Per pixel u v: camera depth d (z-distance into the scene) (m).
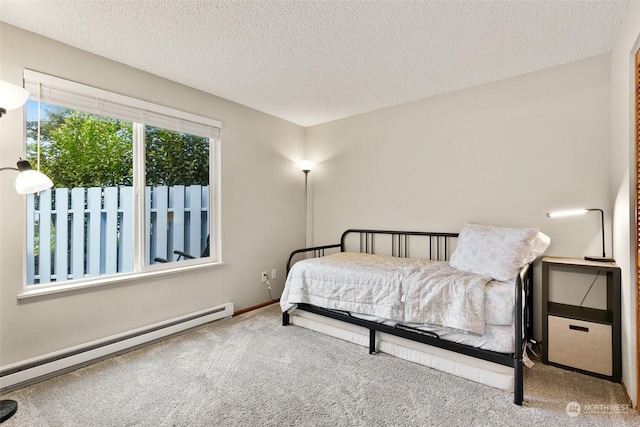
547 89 2.54
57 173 2.23
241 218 3.40
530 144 2.62
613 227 2.21
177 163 2.90
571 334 2.11
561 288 2.47
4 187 1.92
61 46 2.13
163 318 2.70
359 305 2.47
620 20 1.88
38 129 2.05
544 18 1.87
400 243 3.40
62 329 2.13
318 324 2.80
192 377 2.04
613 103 2.16
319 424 1.60
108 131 2.47
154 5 1.75
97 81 2.31
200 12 1.81
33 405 1.74
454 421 1.61
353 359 2.30
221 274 3.19
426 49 2.24
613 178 2.18
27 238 2.11
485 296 1.94
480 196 2.88
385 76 2.70
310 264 2.84
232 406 1.74
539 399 1.79
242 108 3.42
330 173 4.02
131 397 1.82
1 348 1.90
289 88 2.97
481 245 2.38
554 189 2.51
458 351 2.01
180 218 2.93
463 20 1.89
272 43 2.16
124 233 2.55
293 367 2.18
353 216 3.80
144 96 2.58
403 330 2.25
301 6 1.76
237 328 2.91
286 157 3.97
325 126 4.06
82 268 2.34
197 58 2.38
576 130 2.42
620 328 1.94
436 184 3.14
